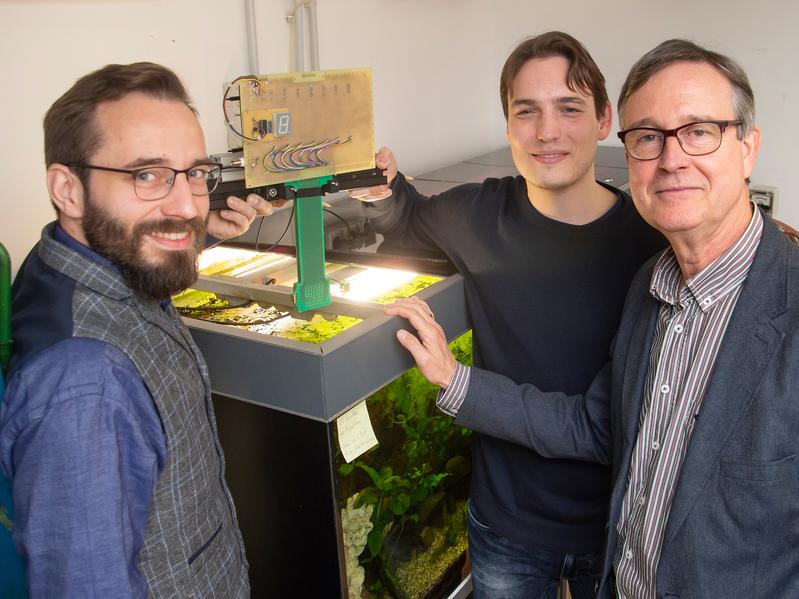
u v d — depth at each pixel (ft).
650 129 3.92
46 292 3.46
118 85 3.43
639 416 4.38
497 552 6.09
